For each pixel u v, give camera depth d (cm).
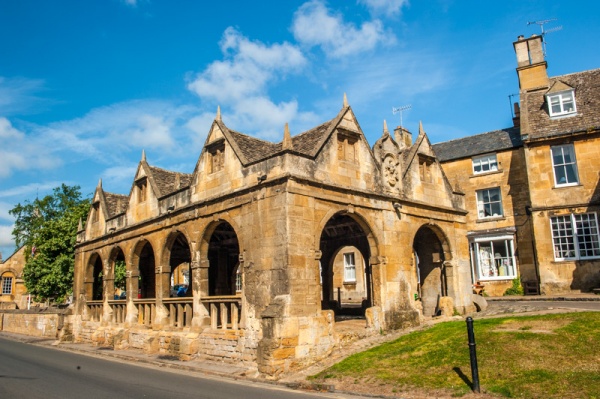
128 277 2302
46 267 3397
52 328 3100
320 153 1609
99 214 2728
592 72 2981
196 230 1838
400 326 1753
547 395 938
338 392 1137
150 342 1925
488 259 3136
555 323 1380
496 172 3219
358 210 1706
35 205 5366
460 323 1647
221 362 1599
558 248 2656
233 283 2684
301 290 1455
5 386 1230
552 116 2817
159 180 2280
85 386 1223
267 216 1525
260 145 1848
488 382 1046
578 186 2641
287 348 1384
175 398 1057
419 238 2247
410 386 1096
